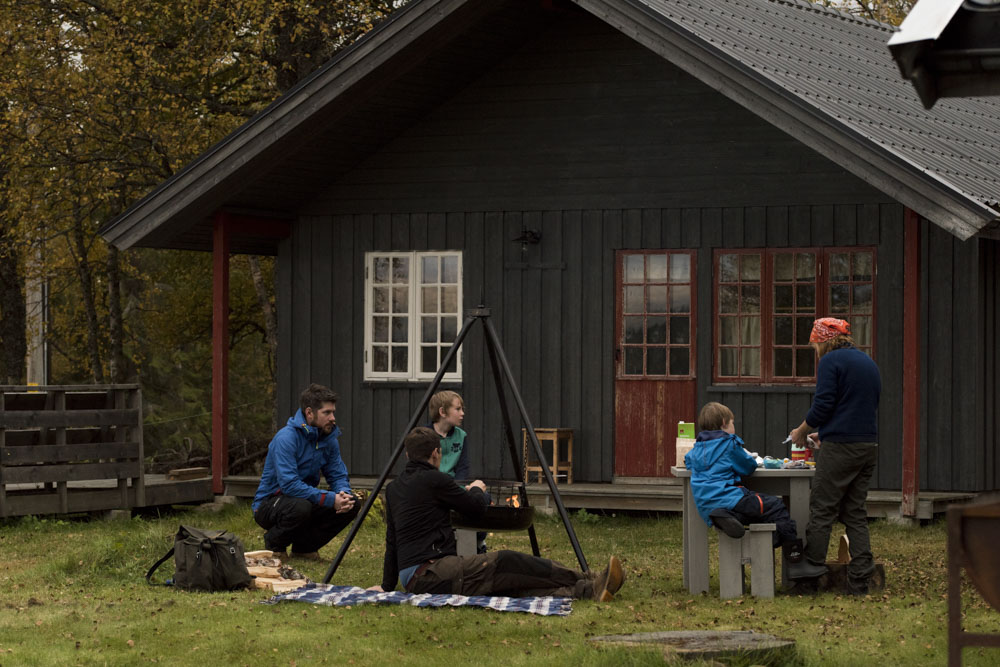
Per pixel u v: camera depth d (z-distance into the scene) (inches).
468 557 318.7
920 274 482.0
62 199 840.3
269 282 1034.7
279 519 396.5
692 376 529.3
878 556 404.8
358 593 325.7
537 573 319.6
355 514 406.0
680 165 530.3
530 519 327.6
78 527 499.5
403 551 322.0
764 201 518.9
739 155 522.6
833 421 329.4
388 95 534.9
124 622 298.2
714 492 329.1
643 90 535.2
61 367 1269.7
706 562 338.3
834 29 663.8
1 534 477.7
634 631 281.3
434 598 309.4
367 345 575.8
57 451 505.4
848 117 454.3
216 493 564.7
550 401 546.9
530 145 550.6
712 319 526.3
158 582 357.7
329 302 581.3
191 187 540.7
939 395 494.6
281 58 856.3
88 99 816.9
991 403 507.2
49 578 368.2
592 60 541.6
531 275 550.3
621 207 537.3
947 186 414.0
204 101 834.2
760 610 309.3
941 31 194.1
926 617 299.4
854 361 329.7
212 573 342.0
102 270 1018.1
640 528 487.8
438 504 323.0
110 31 797.2
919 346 477.7
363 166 575.5
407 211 568.4
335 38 834.8
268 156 538.0
